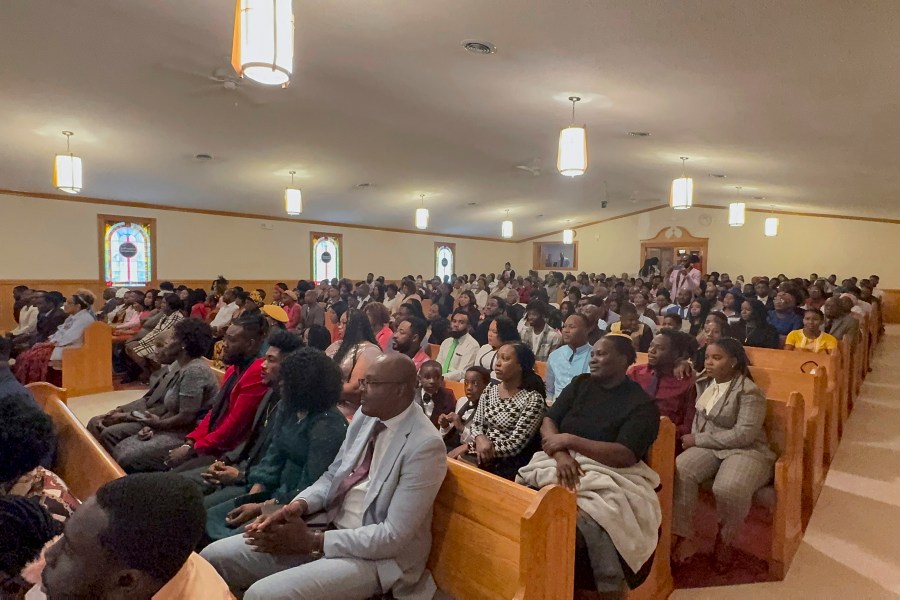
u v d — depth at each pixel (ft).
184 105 19.31
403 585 6.23
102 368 20.62
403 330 12.76
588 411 7.69
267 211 38.01
